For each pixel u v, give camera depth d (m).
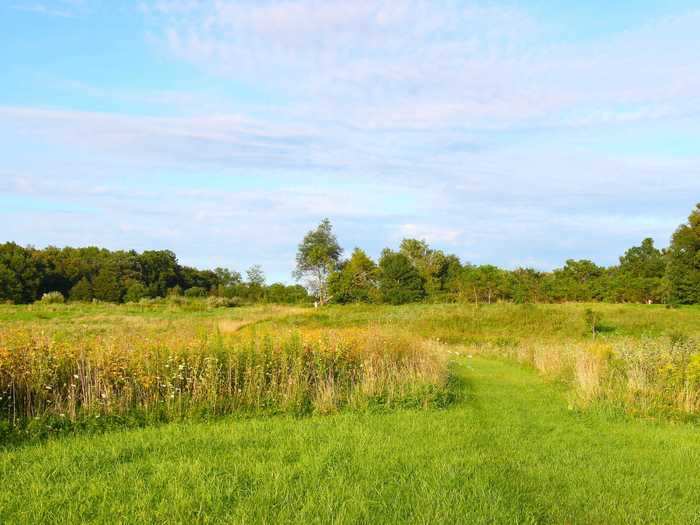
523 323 37.62
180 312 54.16
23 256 76.38
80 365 10.44
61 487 6.42
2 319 36.97
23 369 9.75
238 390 11.28
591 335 32.34
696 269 50.88
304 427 9.73
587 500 6.66
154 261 95.88
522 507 6.23
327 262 80.81
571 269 67.25
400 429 9.92
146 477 6.85
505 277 56.44
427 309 48.38
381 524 5.58
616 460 8.46
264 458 7.69
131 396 10.43
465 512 5.90
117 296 79.25
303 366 12.64
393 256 69.12
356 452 8.12
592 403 12.47
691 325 34.75
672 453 8.92
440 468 7.42
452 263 76.81
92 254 94.62
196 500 6.01
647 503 6.65
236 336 13.68
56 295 63.50
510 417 11.59
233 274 117.44
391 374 13.38
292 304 76.25
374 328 18.05
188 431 9.28
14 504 5.93
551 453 8.78
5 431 8.67
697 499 6.88
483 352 26.48
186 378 11.09
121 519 5.57
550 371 17.69
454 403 12.92
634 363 13.53
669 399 11.97
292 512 5.84
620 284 57.47
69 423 9.34
